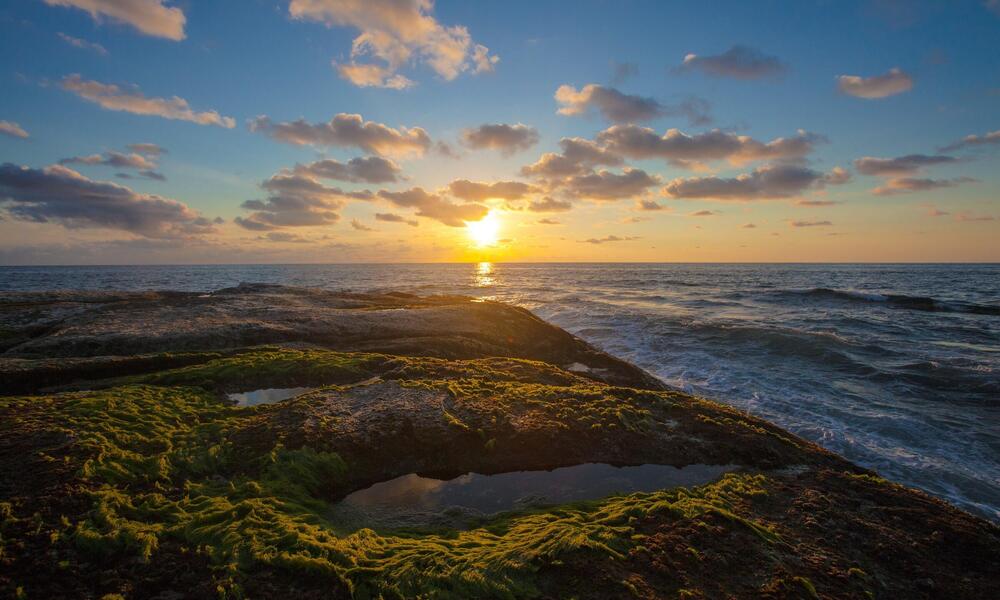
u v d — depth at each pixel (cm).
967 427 1370
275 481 763
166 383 1278
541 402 1145
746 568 577
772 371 1983
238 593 488
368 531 641
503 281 9825
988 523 723
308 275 13450
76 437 809
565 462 912
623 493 796
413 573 534
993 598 563
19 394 1205
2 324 2025
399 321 2173
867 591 554
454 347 1916
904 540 665
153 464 760
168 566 526
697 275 12412
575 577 540
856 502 770
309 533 608
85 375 1328
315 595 499
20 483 652
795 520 705
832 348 2270
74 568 507
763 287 7331
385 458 888
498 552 582
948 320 3434
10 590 466
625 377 1769
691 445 983
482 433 965
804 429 1346
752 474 877
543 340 2150
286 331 1906
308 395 1145
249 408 1080
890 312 3978
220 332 1827
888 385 1786
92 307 2405
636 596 514
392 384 1234
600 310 3806
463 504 778
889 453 1194
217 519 627
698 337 2652
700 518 682
